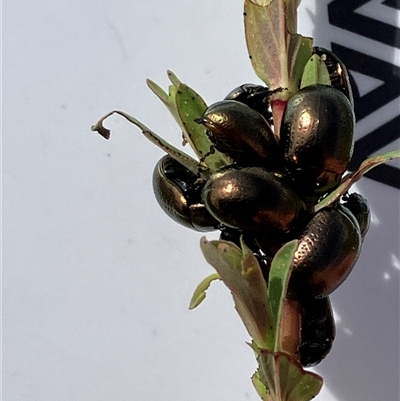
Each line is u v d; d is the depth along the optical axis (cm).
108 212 5
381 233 5
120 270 5
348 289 5
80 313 5
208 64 5
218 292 5
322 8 5
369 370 5
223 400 5
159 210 5
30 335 5
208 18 5
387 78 5
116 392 5
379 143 5
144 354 5
